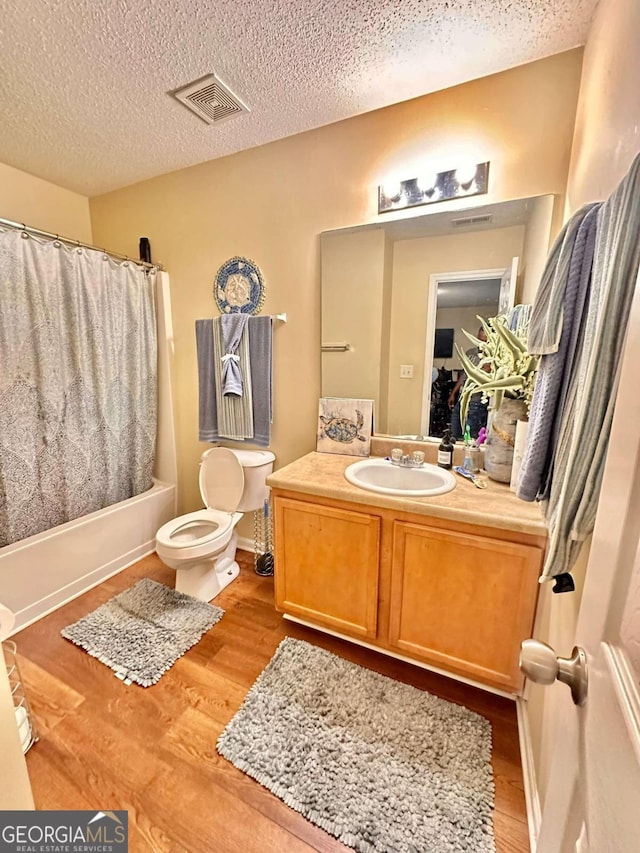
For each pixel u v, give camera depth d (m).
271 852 0.99
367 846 0.99
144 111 1.67
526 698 1.32
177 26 1.23
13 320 1.81
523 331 1.52
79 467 2.14
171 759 1.21
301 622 1.78
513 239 1.57
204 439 2.35
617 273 0.66
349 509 1.52
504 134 1.51
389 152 1.71
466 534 1.33
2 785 0.65
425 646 1.48
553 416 0.94
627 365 0.48
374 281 1.84
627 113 0.81
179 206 2.28
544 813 0.67
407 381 1.86
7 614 0.86
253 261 2.12
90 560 2.11
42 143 1.93
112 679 1.50
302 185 1.92
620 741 0.36
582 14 1.19
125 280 2.30
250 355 2.17
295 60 1.39
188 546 1.83
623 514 0.44
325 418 2.04
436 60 1.40
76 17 1.19
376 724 1.32
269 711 1.37
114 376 2.30
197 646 1.68
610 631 0.44
